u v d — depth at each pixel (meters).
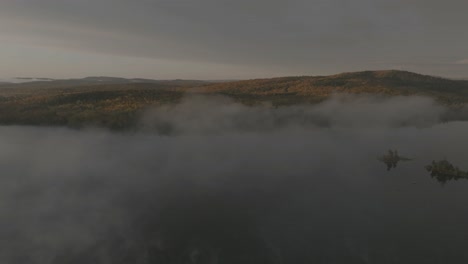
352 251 50.12
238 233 56.06
